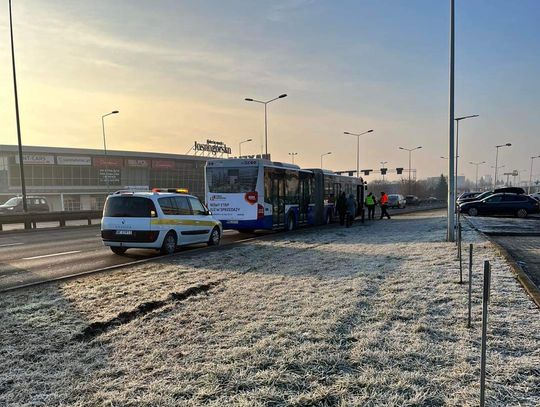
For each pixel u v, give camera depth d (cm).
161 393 348
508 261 908
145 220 1153
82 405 336
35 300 660
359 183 3228
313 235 1692
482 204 2977
